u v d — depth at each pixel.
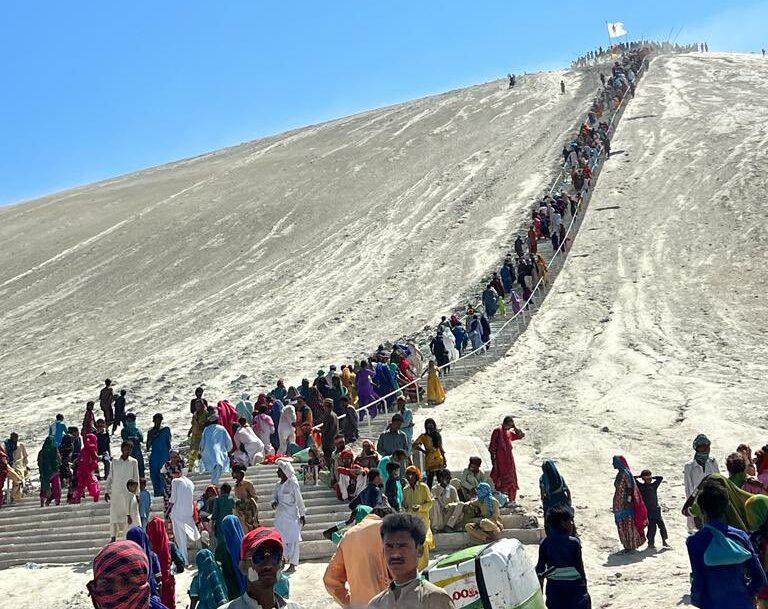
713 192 44.25
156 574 8.86
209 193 67.50
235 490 13.78
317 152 77.88
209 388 31.89
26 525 18.98
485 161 62.53
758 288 32.22
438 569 7.11
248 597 4.98
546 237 40.91
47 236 62.09
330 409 18.16
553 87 86.75
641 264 36.81
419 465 16.20
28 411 32.38
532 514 15.26
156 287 47.84
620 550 13.75
